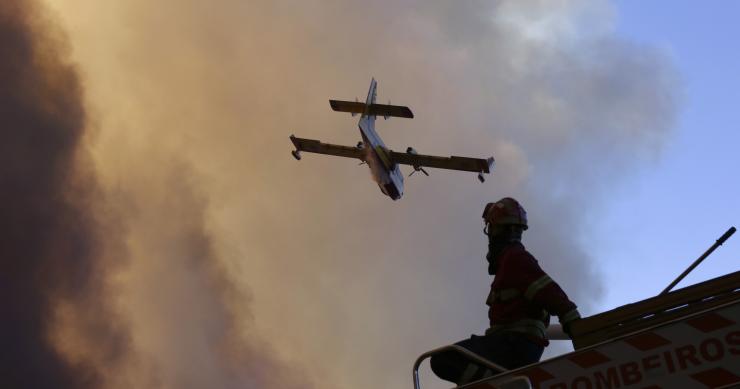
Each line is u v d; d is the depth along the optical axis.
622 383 3.55
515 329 4.57
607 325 3.95
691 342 3.45
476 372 4.56
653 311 3.86
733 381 3.29
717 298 3.72
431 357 4.71
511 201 5.00
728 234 4.70
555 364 3.76
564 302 4.36
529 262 4.61
